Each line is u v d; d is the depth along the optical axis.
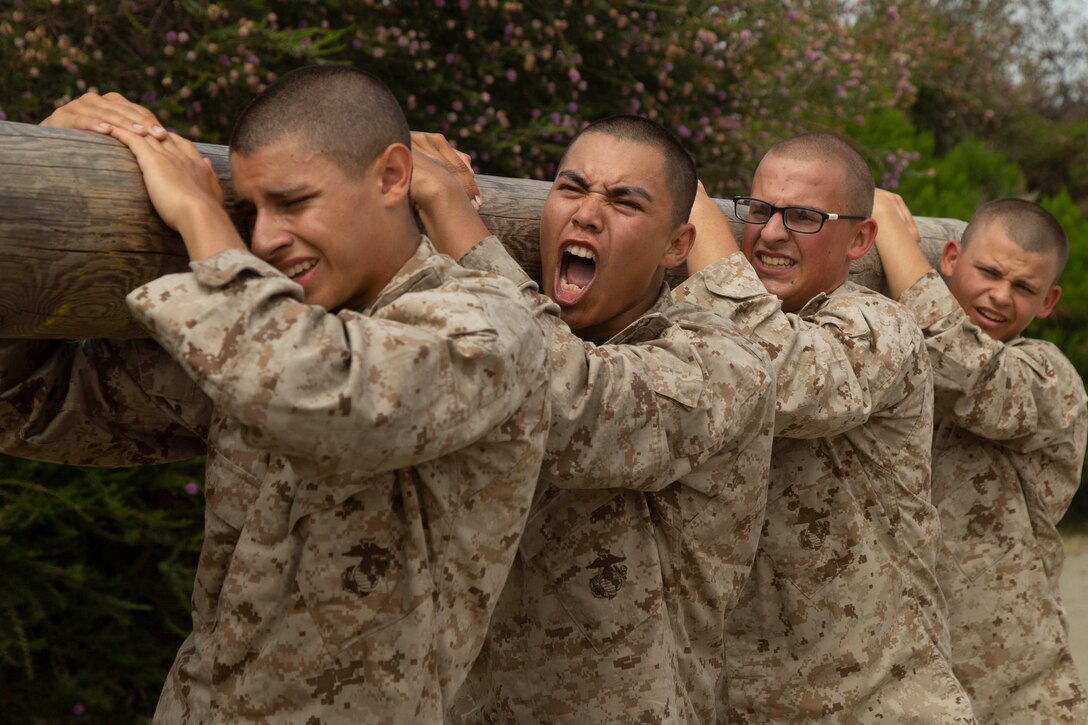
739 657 2.14
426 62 3.90
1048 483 2.87
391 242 1.37
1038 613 2.84
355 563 1.29
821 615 2.11
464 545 1.35
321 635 1.29
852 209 2.22
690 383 1.58
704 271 1.96
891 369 2.02
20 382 1.47
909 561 2.21
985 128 11.30
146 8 3.68
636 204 1.74
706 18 4.50
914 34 9.60
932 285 2.49
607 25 4.30
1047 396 2.67
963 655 2.83
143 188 1.34
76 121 1.40
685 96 4.64
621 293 1.78
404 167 1.38
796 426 1.88
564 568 1.68
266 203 1.32
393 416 1.14
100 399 1.52
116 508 3.33
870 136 7.54
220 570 1.39
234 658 1.33
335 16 3.98
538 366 1.33
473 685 1.84
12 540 3.37
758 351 1.71
